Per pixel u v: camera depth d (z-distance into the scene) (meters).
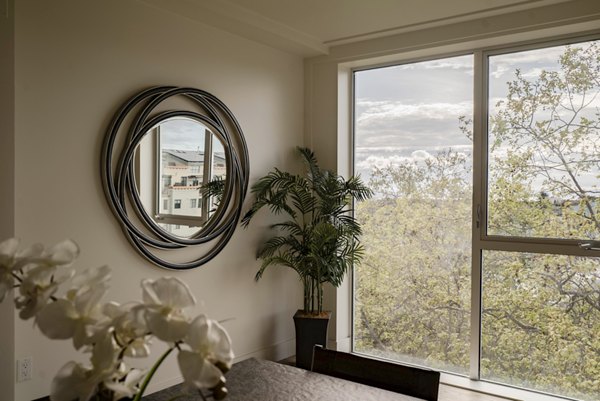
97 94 3.13
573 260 3.57
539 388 3.70
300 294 4.75
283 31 4.07
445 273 4.17
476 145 3.96
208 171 3.84
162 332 0.76
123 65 3.26
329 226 4.04
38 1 2.84
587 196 3.54
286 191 4.21
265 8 3.66
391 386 1.80
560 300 3.62
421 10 3.66
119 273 3.26
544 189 3.70
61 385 0.81
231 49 4.02
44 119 2.87
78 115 3.04
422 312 4.28
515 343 3.80
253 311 4.27
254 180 4.27
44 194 2.88
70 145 3.00
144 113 3.32
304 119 4.76
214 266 3.93
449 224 4.16
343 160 4.65
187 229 3.69
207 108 3.78
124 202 3.25
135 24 3.33
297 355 4.14
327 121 4.64
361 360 1.89
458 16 3.76
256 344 4.30
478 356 3.94
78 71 3.03
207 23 3.78
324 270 4.15
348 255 4.21
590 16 3.35
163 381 3.45
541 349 3.69
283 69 4.54
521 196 3.79
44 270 0.82
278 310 4.52
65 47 2.97
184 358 0.76
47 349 2.89
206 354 0.77
